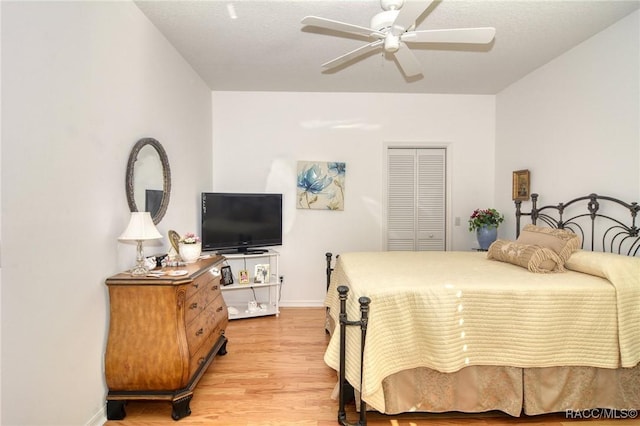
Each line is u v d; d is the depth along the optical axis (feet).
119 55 6.87
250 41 9.32
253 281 13.51
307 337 10.34
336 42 9.37
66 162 5.33
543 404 6.33
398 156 14.07
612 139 8.38
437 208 14.19
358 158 13.80
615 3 7.45
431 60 10.55
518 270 7.75
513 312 6.17
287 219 13.71
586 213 9.15
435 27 8.45
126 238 6.31
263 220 12.99
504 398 6.35
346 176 13.80
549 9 7.68
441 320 6.02
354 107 13.75
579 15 7.91
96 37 6.10
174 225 9.82
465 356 6.12
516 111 12.45
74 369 5.49
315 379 7.83
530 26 8.43
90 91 5.93
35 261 4.74
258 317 12.24
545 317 6.13
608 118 8.48
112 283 6.12
